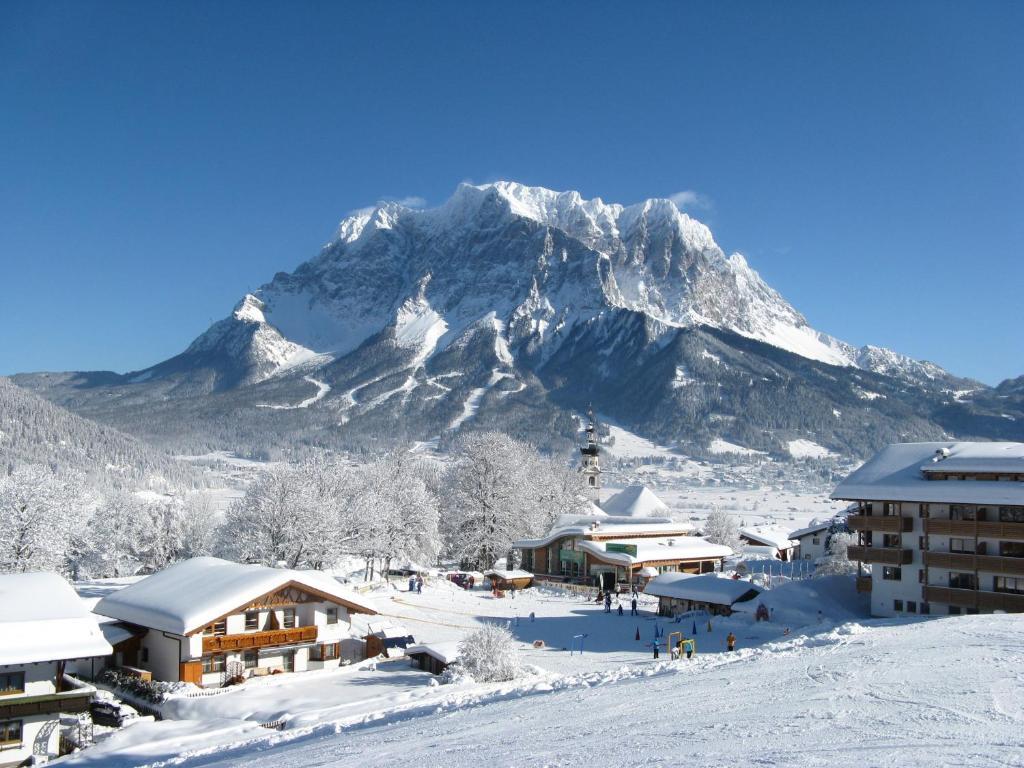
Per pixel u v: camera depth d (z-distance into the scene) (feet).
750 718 77.25
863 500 236.22
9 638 139.95
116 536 370.94
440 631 230.89
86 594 266.16
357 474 365.40
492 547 415.03
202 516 385.50
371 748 88.84
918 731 66.44
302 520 278.26
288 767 85.10
